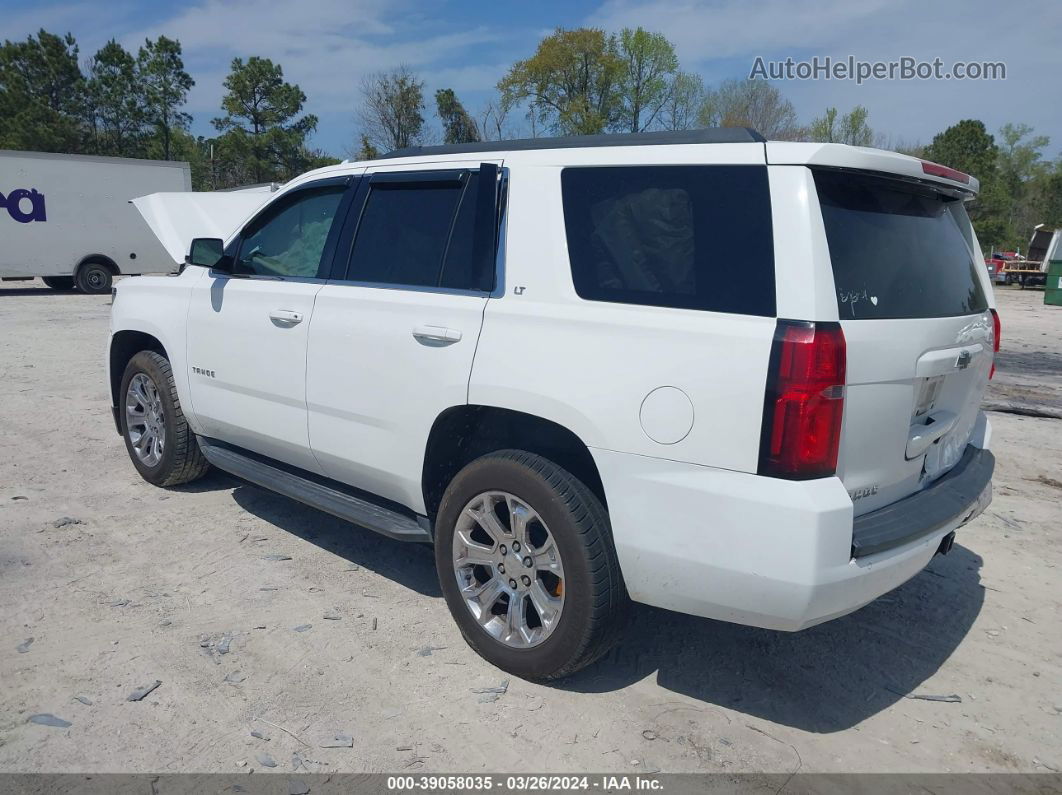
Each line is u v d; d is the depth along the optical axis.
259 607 3.81
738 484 2.65
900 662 3.51
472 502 3.34
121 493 5.30
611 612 3.02
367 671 3.30
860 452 2.73
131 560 4.28
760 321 2.65
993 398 9.20
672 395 2.76
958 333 3.16
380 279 3.80
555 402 3.01
